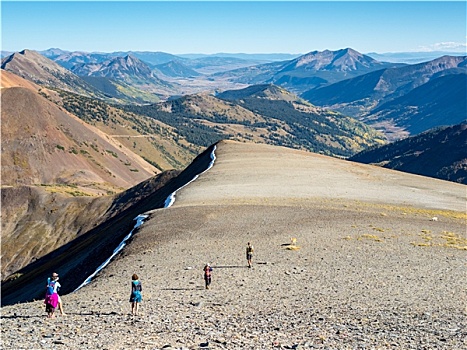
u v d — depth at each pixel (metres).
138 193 179.88
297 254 38.69
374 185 86.12
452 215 61.09
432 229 49.72
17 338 18.92
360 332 19.22
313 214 54.59
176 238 45.62
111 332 19.62
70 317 23.55
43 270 90.38
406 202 71.06
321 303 25.27
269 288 29.23
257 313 23.23
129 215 109.88
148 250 42.59
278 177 86.00
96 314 23.91
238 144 130.12
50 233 180.62
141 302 26.59
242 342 17.52
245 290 28.91
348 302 25.39
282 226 48.84
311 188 76.88
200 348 16.61
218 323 21.06
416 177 104.25
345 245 41.47
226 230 47.59
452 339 18.06
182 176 121.31
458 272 32.84
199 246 42.41
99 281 35.66
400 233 46.78
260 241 43.38
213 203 62.19
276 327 20.09
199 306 24.94
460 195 83.12
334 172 97.44
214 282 31.30
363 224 50.38
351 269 33.88
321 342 17.61
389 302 25.27
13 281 103.75
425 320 21.36
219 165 99.38
